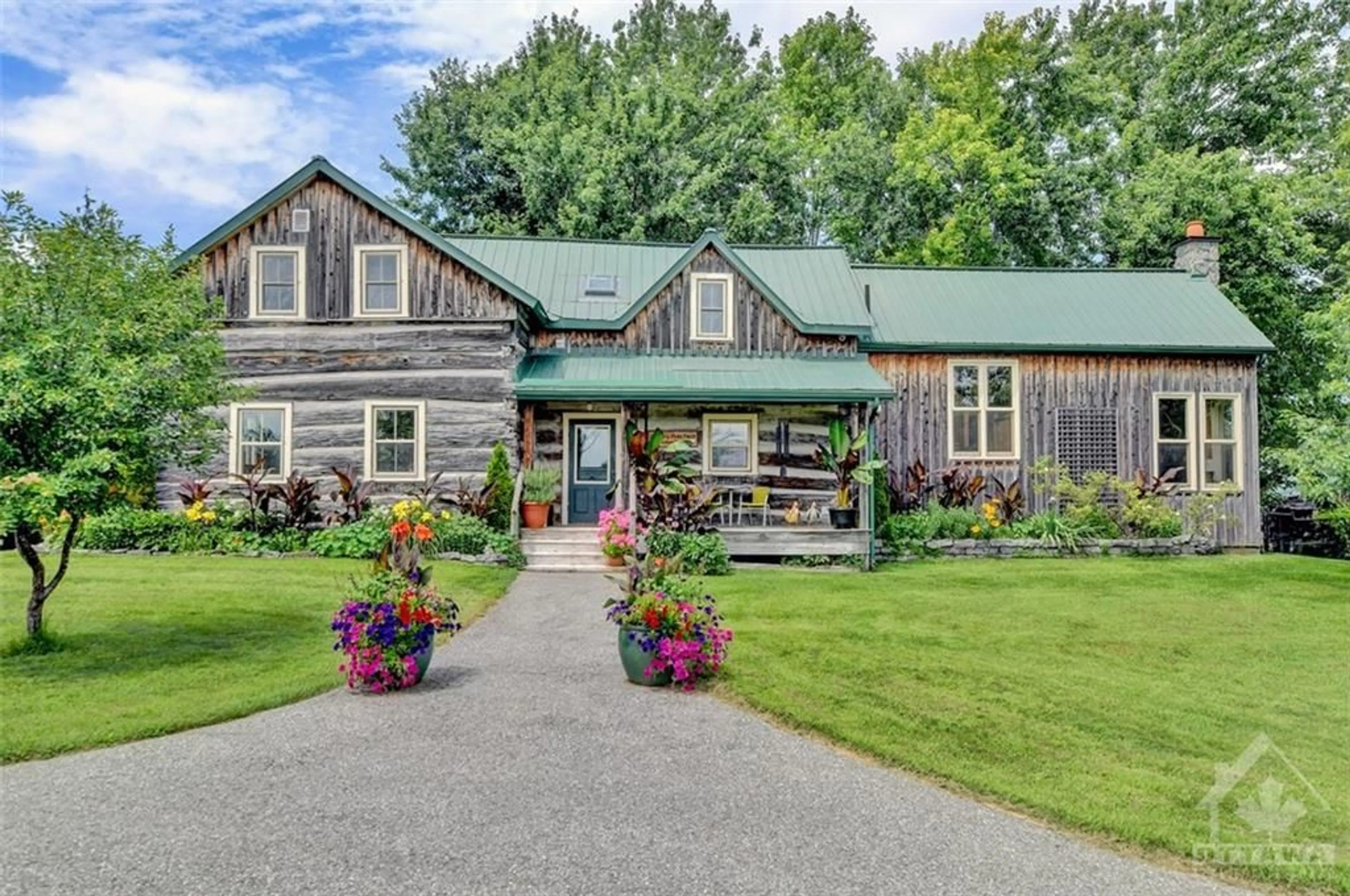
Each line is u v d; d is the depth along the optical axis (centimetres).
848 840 425
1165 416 1847
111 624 876
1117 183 2773
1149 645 876
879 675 732
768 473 1714
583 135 2883
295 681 689
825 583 1248
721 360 1730
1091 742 575
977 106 2927
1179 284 2017
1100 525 1681
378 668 670
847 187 3019
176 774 497
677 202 2767
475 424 1559
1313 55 2705
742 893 368
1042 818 457
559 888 368
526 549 1440
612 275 1864
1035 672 757
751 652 801
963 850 417
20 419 707
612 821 440
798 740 578
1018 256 2845
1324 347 2170
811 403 1614
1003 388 1828
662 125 3006
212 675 704
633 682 712
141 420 766
